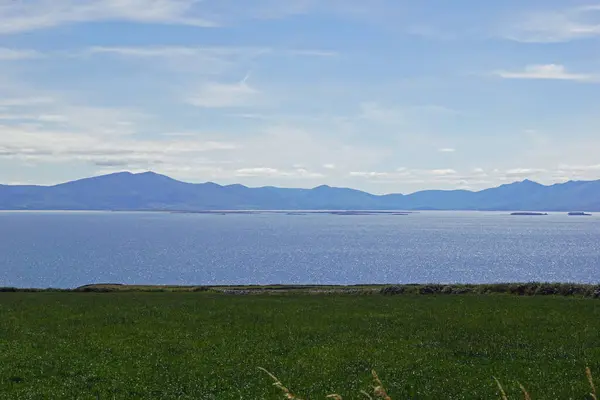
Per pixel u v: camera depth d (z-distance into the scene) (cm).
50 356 2895
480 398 2086
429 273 16225
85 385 2364
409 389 2222
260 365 2675
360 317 4194
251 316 4325
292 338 3378
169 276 15512
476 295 5709
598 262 19425
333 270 16950
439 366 2595
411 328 3681
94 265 18300
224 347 3122
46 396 2202
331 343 3216
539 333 3403
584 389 2145
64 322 4069
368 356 2838
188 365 2686
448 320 3975
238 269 17212
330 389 2233
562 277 15050
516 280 14375
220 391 2252
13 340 3356
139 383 2377
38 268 17350
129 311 4662
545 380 2309
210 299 5684
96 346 3166
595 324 3709
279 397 2112
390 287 6391
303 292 6644
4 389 2303
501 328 3600
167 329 3744
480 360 2734
